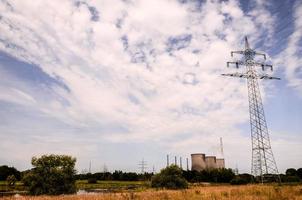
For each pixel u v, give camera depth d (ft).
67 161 173.47
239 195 92.99
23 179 168.45
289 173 337.93
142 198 91.45
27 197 104.27
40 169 168.04
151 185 218.79
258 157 216.13
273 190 106.63
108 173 534.37
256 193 100.89
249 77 230.89
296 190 108.68
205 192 109.29
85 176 548.31
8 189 246.06
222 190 120.57
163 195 96.22
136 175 499.51
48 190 164.04
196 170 404.16
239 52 236.02
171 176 209.26
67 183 171.73
